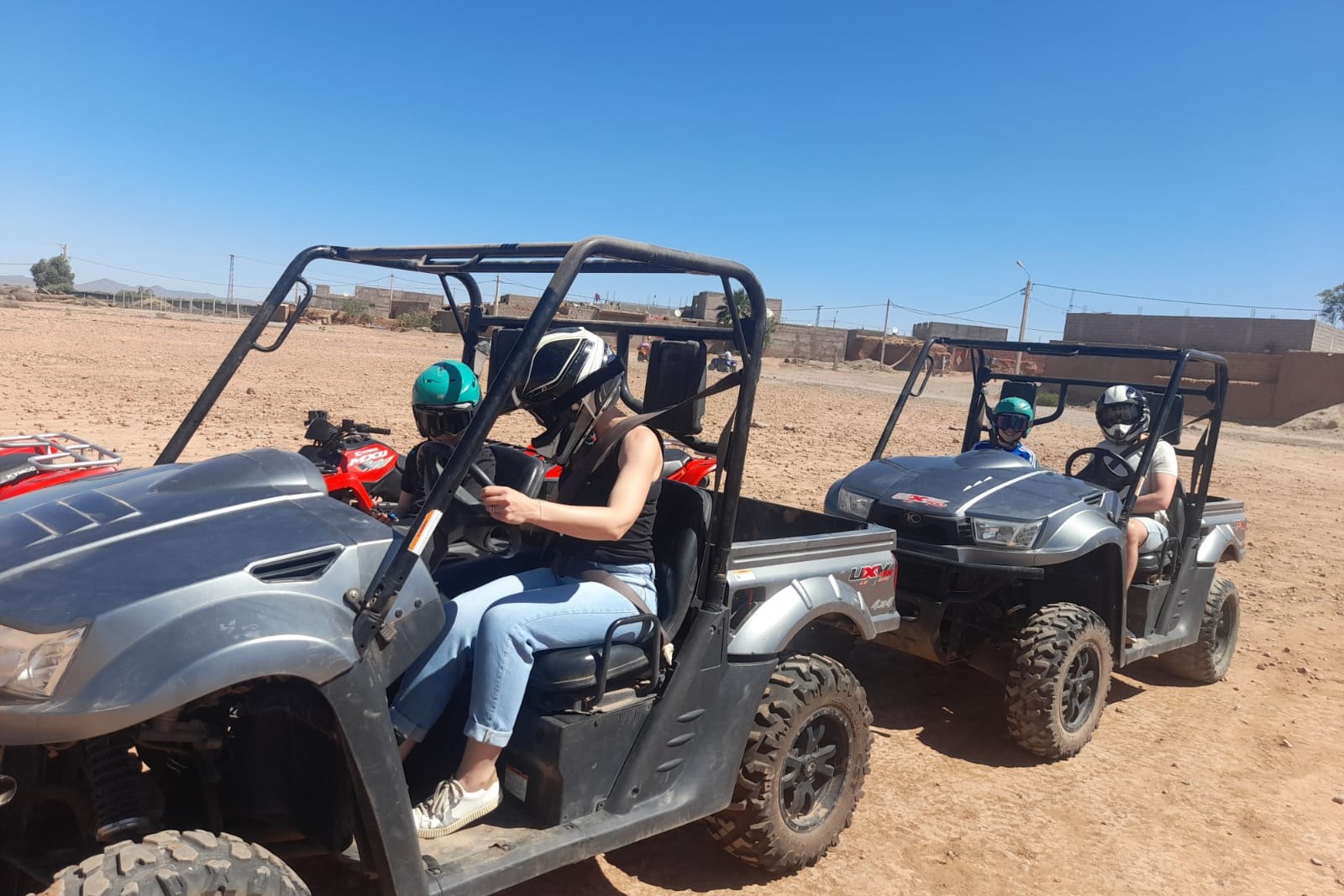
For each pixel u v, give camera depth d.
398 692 3.12
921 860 4.13
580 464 3.26
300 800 2.74
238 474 2.87
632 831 3.16
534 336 2.71
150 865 2.16
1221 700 6.43
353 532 2.71
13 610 2.27
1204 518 6.61
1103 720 5.93
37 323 33.09
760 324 3.36
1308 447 29.20
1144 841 4.45
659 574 3.48
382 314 78.94
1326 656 7.51
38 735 2.15
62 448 5.25
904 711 5.86
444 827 2.89
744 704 3.56
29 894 2.26
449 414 3.18
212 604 2.36
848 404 28.92
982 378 6.89
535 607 3.04
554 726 2.99
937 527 5.46
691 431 3.47
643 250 3.01
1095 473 6.52
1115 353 6.07
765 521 4.99
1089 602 5.68
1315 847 4.51
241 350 3.71
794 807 3.84
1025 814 4.62
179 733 2.54
